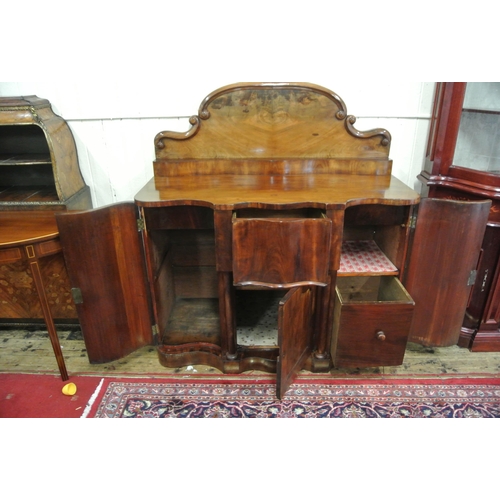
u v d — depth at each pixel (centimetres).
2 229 155
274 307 208
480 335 184
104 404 158
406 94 183
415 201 146
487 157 166
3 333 204
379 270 167
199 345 176
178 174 174
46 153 192
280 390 144
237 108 165
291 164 173
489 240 168
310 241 133
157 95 185
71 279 154
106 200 206
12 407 157
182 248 207
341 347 155
